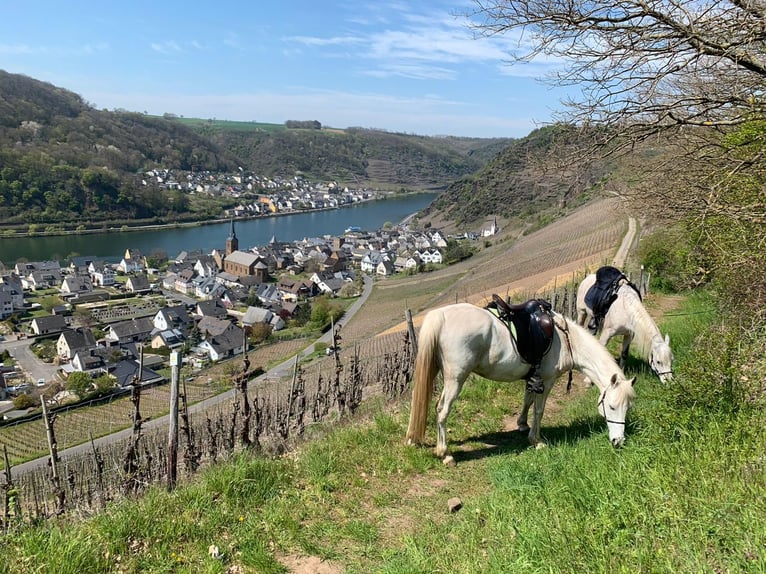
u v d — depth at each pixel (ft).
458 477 19.13
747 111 18.13
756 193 21.12
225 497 16.44
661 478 14.08
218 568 13.47
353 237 390.63
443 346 20.15
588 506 13.94
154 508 15.42
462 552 13.42
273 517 15.90
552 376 21.47
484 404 26.84
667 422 17.22
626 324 27.45
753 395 17.01
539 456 19.43
